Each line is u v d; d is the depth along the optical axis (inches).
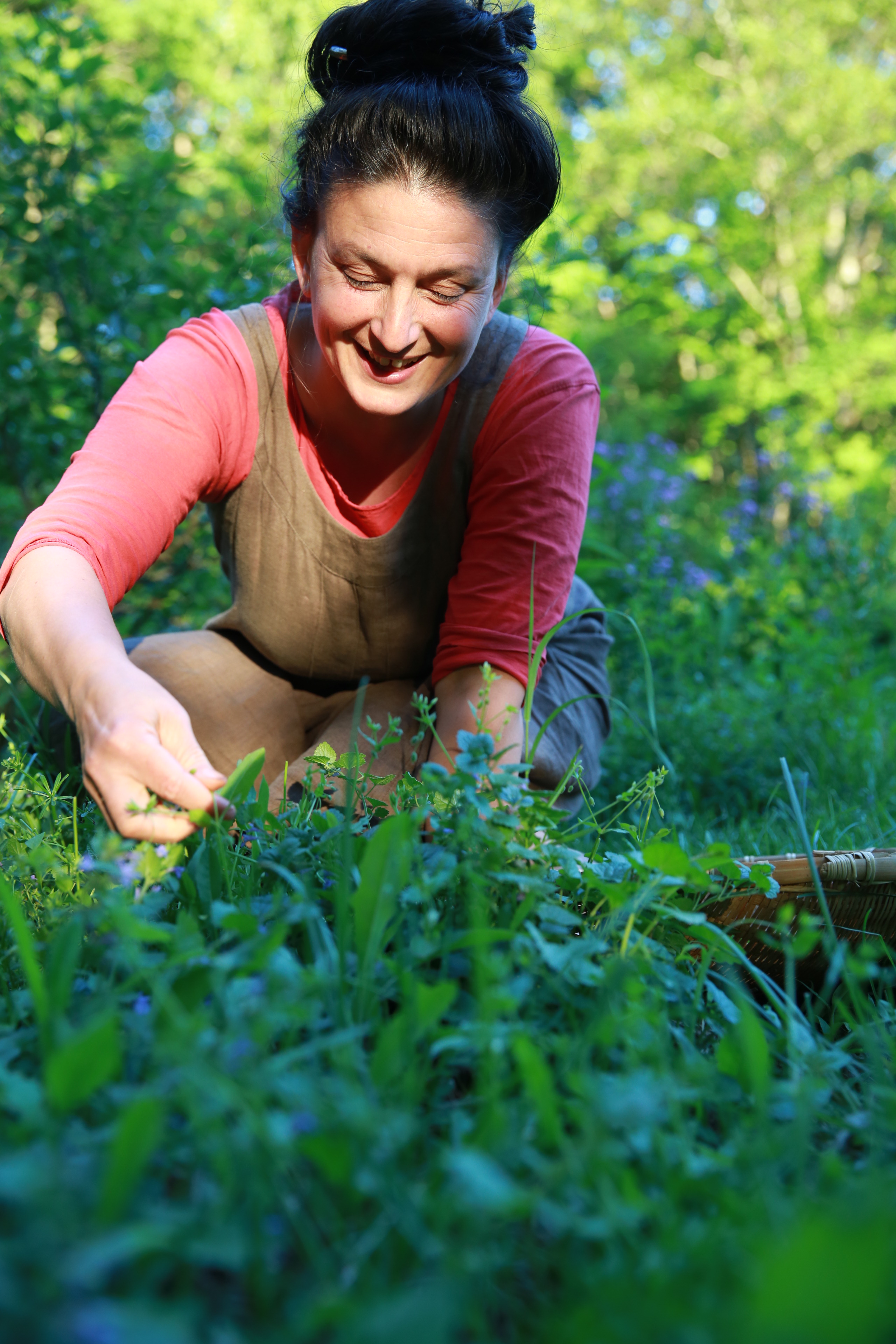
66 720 73.2
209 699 75.2
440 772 41.1
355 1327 19.3
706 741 106.1
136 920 32.1
